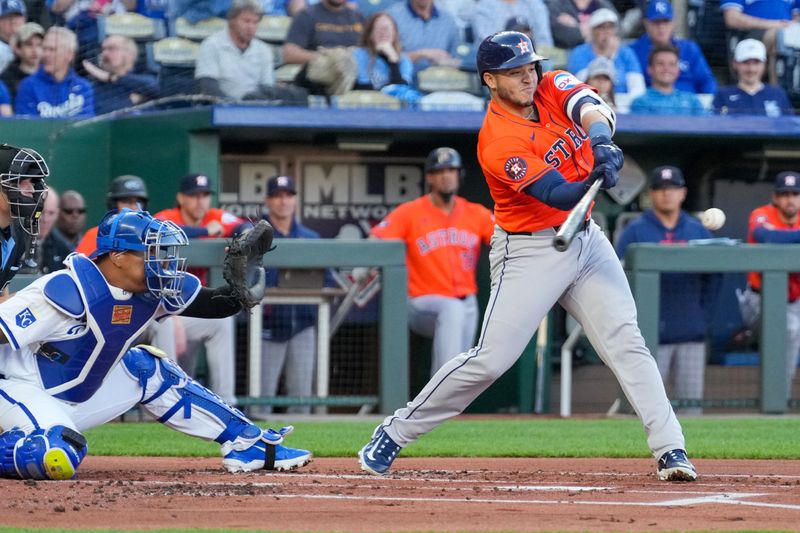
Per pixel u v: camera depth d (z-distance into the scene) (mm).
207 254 34906
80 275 19031
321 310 36312
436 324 37781
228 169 43719
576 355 39719
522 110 19297
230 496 17531
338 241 36188
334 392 36719
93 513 15812
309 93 42281
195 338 34406
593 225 19891
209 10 42000
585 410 39844
